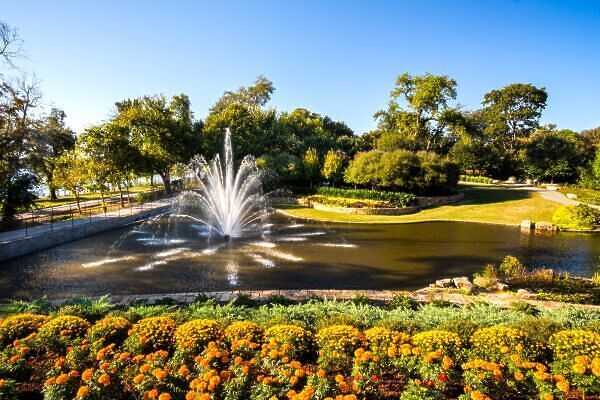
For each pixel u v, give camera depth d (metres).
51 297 10.09
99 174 24.59
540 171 40.34
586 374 4.49
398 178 30.31
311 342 5.48
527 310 8.09
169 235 18.92
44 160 25.62
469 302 9.16
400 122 43.97
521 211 25.98
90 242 17.17
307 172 37.25
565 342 5.02
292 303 8.84
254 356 5.07
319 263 13.85
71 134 35.25
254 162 36.81
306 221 23.97
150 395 4.02
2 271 12.51
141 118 31.78
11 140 19.45
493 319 6.50
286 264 13.62
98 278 11.77
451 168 32.34
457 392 4.61
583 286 10.68
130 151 26.83
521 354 4.91
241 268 13.00
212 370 4.41
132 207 26.83
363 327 6.24
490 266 12.31
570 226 21.73
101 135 25.31
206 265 13.31
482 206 28.27
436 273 12.92
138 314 6.72
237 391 4.20
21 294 10.37
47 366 5.04
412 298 9.51
